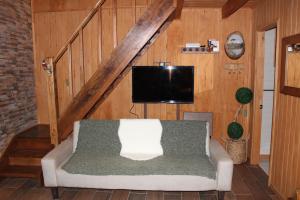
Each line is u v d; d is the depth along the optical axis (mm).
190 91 4203
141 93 4242
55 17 4570
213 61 4375
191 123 3289
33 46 4625
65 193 3135
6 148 3674
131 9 4406
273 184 3174
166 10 3359
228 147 4133
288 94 2752
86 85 3562
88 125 3334
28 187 3311
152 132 3268
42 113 4766
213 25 4297
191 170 2754
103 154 3168
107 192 3166
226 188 2742
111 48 4508
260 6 3760
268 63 4199
